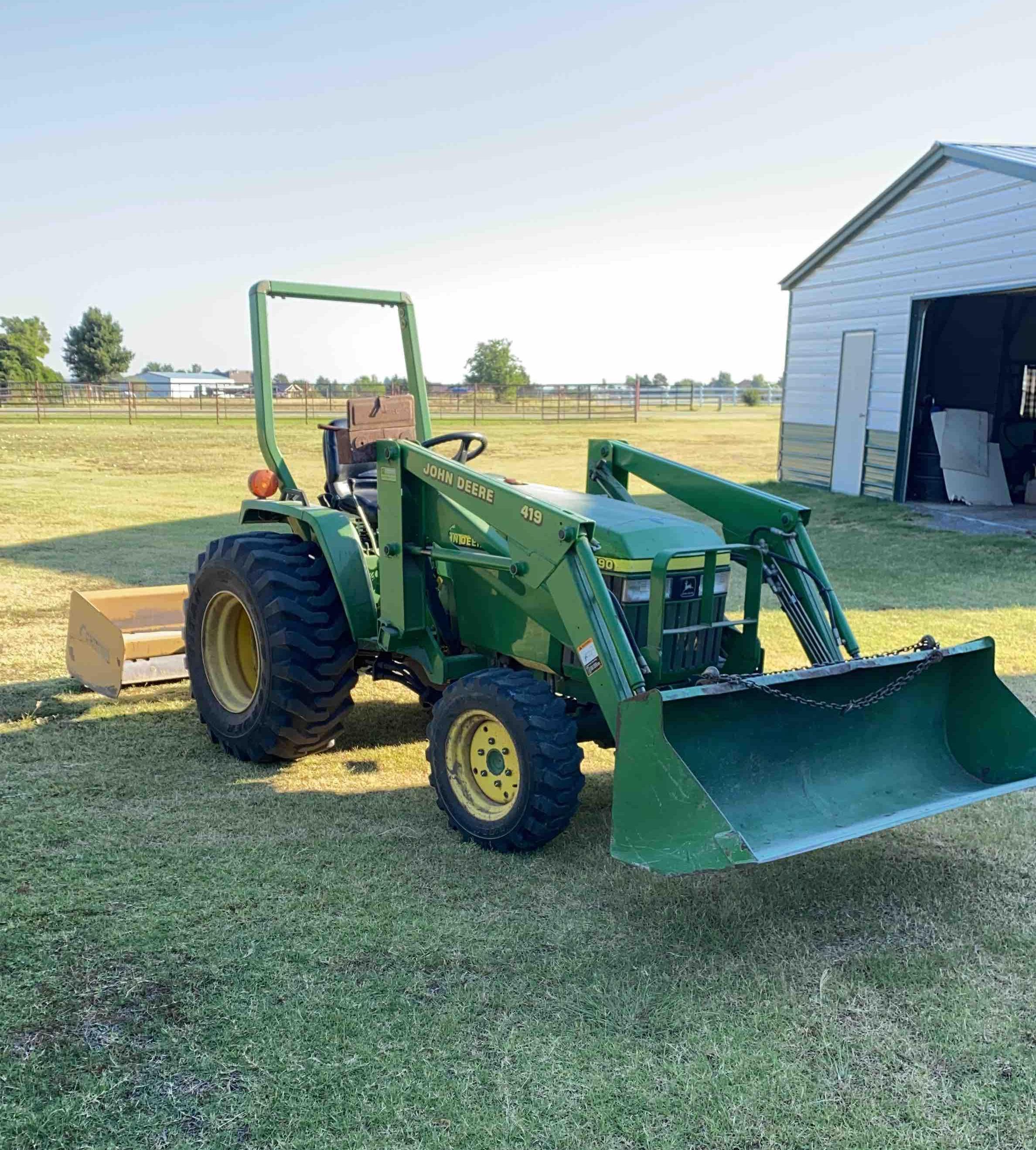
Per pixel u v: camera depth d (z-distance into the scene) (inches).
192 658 199.9
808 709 147.4
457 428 1229.7
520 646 164.6
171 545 431.8
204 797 172.6
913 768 155.7
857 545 436.8
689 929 129.3
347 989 114.4
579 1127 93.4
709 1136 92.7
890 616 312.5
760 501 175.9
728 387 2325.3
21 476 676.7
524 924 129.7
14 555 404.2
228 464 773.9
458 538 167.5
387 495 171.5
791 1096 98.0
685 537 154.7
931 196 502.0
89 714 217.9
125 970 117.5
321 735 186.5
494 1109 95.4
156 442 920.9
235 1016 108.9
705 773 138.6
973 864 150.8
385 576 173.9
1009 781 152.7
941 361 631.8
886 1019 110.7
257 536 192.4
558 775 142.9
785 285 637.3
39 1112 94.2
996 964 122.5
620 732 129.3
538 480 705.6
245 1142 91.0
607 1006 111.8
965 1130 93.8
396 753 198.8
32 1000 111.1
